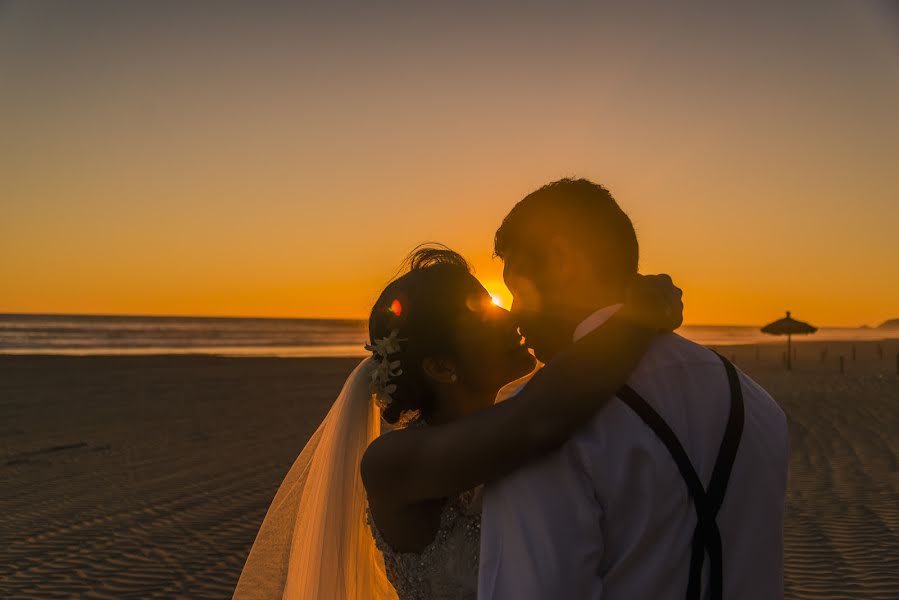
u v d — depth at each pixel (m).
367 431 1.59
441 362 1.36
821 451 9.73
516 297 1.22
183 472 8.52
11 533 6.16
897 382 22.11
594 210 1.17
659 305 1.11
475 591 1.24
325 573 1.52
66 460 9.28
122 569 5.28
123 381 20.66
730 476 1.02
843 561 5.26
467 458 1.04
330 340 73.56
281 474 8.34
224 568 5.29
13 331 74.81
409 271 1.46
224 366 28.00
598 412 1.03
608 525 0.99
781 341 99.81
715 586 0.99
